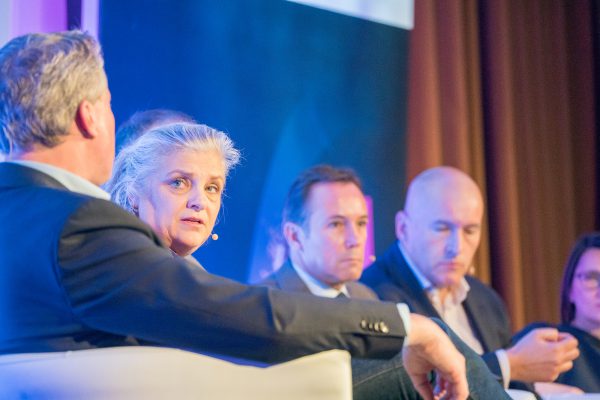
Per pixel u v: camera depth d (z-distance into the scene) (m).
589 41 10.84
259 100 8.06
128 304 2.50
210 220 3.89
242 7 7.99
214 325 2.50
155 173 3.82
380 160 8.88
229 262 7.64
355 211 6.04
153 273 2.51
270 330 2.52
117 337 2.68
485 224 9.74
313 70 8.48
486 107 10.03
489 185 9.94
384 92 8.98
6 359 2.55
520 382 5.73
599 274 6.53
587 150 10.76
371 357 2.71
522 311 9.76
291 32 8.34
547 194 10.34
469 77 9.84
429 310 6.59
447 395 2.87
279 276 6.09
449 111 9.50
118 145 5.32
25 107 2.81
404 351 2.90
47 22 6.48
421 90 9.21
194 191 3.83
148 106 7.29
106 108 2.97
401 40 9.17
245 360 2.60
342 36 8.73
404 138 9.08
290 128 8.27
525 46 10.31
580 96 10.81
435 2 9.57
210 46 7.74
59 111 2.83
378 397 3.25
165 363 2.55
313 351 2.60
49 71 2.82
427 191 6.92
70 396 2.50
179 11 7.54
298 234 6.12
